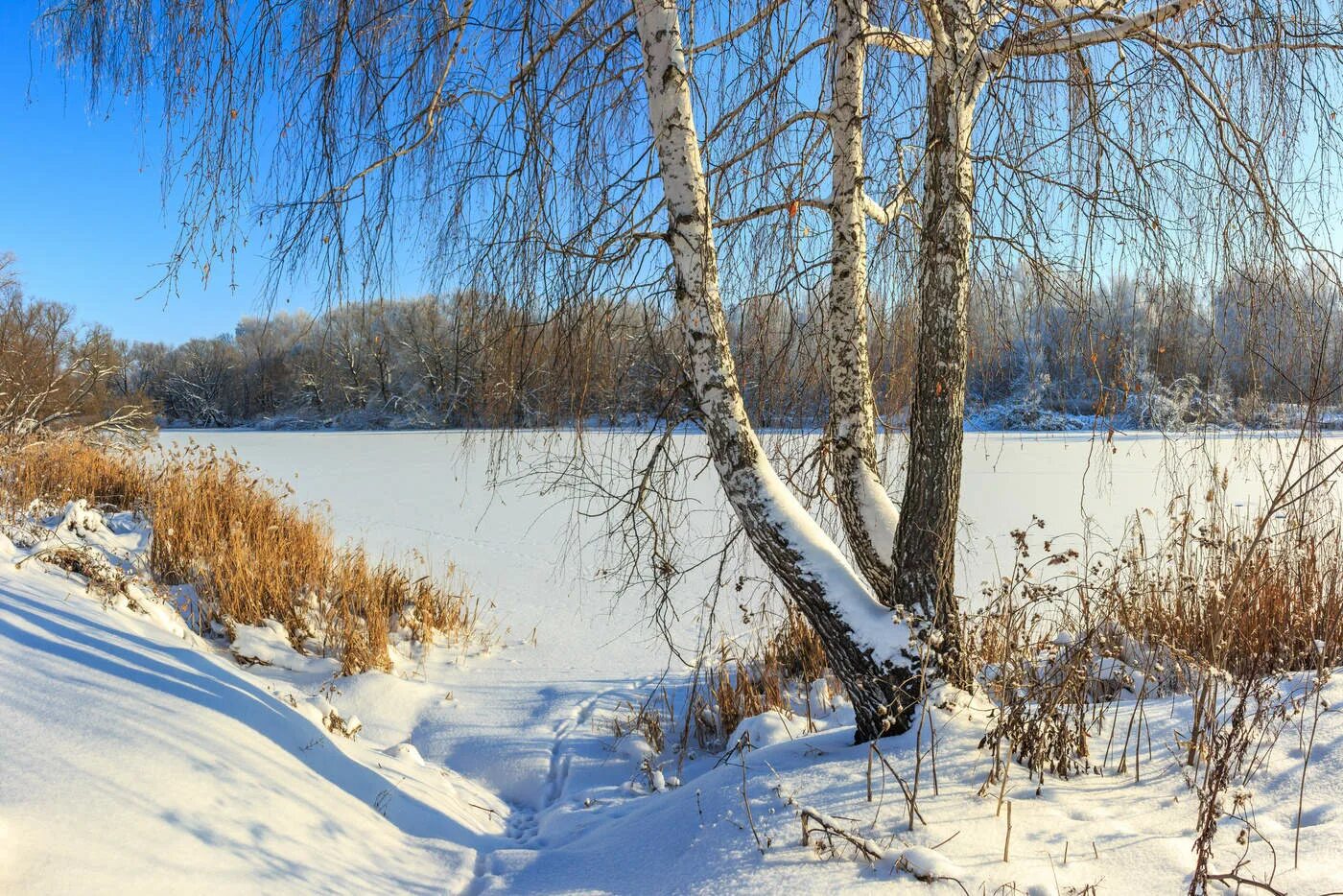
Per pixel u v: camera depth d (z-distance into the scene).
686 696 5.10
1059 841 2.20
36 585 3.84
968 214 2.91
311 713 3.76
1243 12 2.83
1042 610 5.20
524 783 4.07
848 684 3.00
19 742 2.16
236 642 5.31
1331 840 2.07
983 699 3.05
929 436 2.92
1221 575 4.06
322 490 16.00
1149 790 2.49
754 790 2.65
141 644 3.44
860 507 3.28
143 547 6.50
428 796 3.41
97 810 1.96
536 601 7.73
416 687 5.29
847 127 3.29
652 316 3.36
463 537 11.02
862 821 2.34
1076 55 3.12
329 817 2.60
